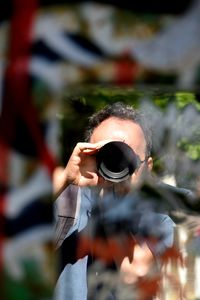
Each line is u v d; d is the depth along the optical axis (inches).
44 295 124.5
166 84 128.6
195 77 127.3
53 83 125.6
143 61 126.6
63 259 173.0
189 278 180.7
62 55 125.5
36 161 125.4
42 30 124.8
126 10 126.0
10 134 124.8
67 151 191.0
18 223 124.7
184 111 211.2
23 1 123.7
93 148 176.4
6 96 125.0
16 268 124.3
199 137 211.3
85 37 125.9
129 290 174.7
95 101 191.3
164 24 126.3
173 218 182.4
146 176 181.0
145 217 178.7
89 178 176.9
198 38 126.0
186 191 185.2
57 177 172.7
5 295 123.8
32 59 125.0
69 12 125.0
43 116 125.6
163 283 177.8
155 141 208.5
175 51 126.5
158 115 206.8
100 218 175.6
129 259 175.9
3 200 124.6
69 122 189.0
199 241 181.0
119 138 179.3
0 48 124.6
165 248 178.9
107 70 126.6
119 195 178.5
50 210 125.7
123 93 195.6
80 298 171.8
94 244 175.2
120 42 126.3
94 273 173.8
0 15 124.1
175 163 210.1
